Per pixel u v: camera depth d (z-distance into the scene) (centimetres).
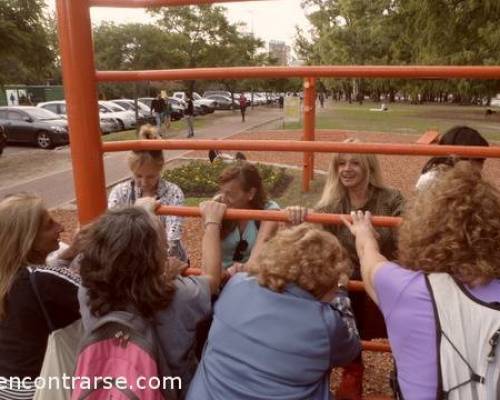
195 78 205
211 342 176
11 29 1691
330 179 275
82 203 221
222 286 221
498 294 145
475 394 135
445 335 141
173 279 181
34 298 188
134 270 168
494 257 147
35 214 198
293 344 163
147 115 2481
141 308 169
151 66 3766
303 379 163
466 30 1862
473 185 156
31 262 199
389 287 156
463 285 147
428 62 1958
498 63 1794
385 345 256
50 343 189
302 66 200
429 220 154
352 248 257
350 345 177
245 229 261
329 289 175
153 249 171
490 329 139
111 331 166
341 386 268
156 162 295
